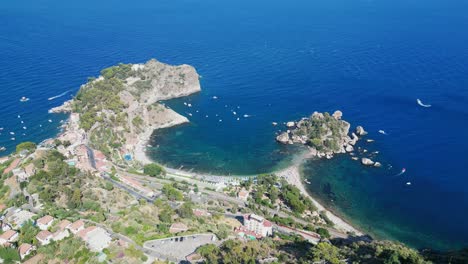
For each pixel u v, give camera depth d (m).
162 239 199.00
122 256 181.00
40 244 186.12
